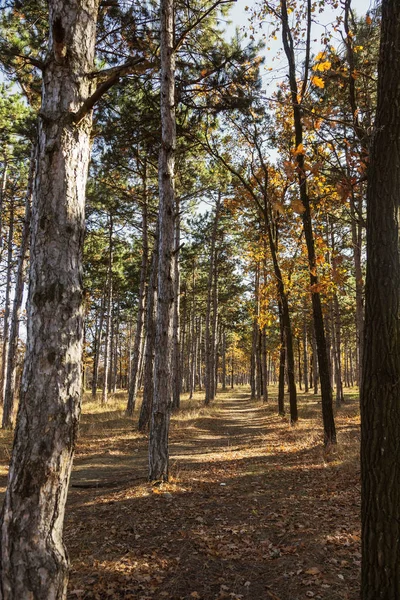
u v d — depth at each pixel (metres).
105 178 14.70
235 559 4.51
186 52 9.05
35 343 2.61
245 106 9.20
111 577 4.05
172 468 8.48
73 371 2.67
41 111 2.87
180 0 8.39
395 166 3.18
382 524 2.91
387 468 2.94
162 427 7.39
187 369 49.59
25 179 19.16
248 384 86.81
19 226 21.56
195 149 12.88
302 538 5.03
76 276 2.78
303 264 16.84
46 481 2.46
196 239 23.55
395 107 3.19
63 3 2.96
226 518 5.76
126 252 25.94
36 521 2.40
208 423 17.06
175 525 5.43
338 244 16.83
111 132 10.22
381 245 3.16
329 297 16.88
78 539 5.00
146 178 15.54
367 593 2.95
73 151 2.85
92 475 8.48
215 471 8.62
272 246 15.25
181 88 8.90
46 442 2.49
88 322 35.03
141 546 4.78
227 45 9.23
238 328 35.81
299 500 6.54
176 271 19.92
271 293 18.61
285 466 8.91
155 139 10.45
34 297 2.67
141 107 10.10
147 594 3.80
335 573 4.16
